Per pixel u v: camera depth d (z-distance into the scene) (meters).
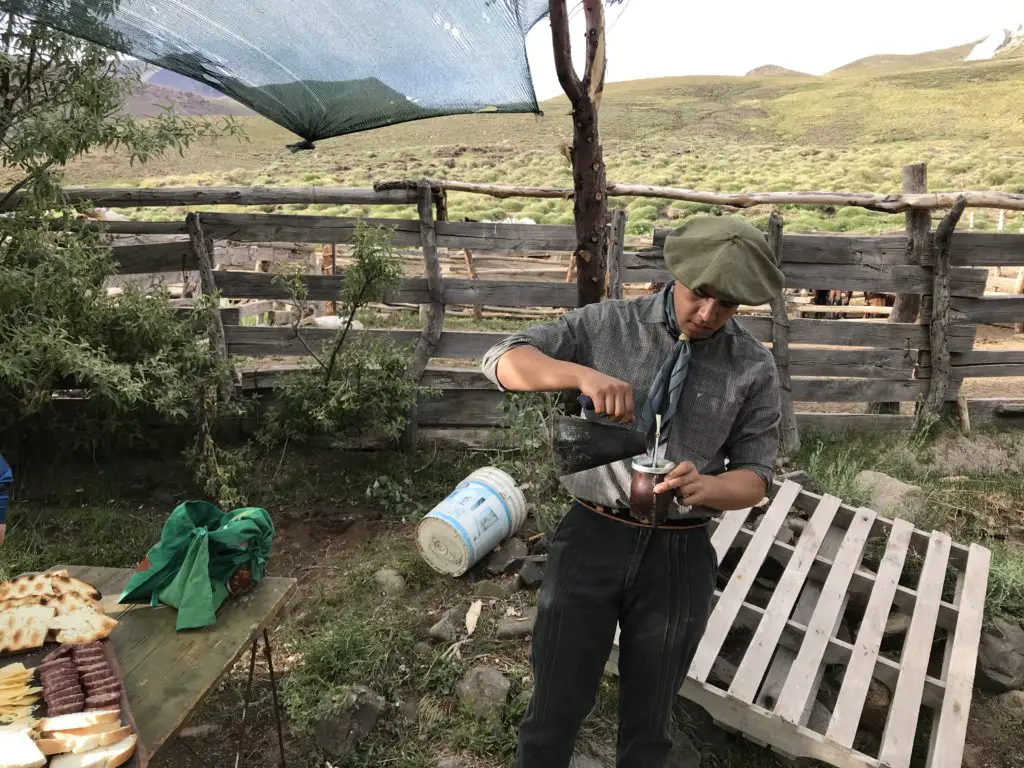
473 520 3.73
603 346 2.00
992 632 3.42
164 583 2.43
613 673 3.10
